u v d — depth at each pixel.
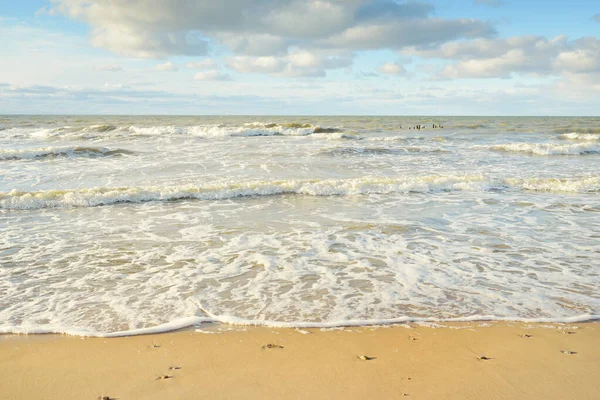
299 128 35.25
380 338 4.56
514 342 4.48
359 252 7.55
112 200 11.70
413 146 24.61
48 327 4.75
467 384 3.74
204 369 3.97
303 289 5.91
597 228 9.19
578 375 3.89
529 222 9.70
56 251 7.60
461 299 5.59
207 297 5.63
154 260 7.14
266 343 4.45
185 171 16.06
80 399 3.54
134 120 62.03
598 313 5.19
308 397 3.57
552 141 29.28
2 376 3.85
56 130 33.59
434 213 10.58
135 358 4.16
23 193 11.59
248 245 7.95
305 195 12.77
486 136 32.62
